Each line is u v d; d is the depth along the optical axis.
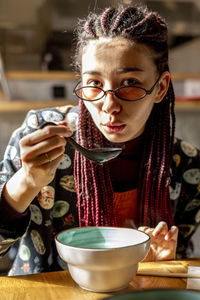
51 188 1.00
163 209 1.03
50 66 3.12
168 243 0.83
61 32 2.95
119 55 0.78
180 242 1.16
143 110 0.83
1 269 1.10
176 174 1.14
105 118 0.81
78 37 0.94
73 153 1.03
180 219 1.18
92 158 0.80
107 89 0.80
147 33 0.81
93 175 0.96
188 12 2.74
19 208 0.79
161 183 1.02
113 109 0.78
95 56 0.80
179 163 1.15
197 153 1.20
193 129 3.04
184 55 3.52
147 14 0.88
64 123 0.77
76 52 0.96
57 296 0.60
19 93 3.08
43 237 1.00
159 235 0.84
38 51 3.12
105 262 0.58
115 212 1.01
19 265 1.04
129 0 2.42
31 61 3.15
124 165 1.02
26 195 0.77
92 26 0.84
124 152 1.00
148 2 2.61
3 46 3.03
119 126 0.81
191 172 1.17
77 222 1.03
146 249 0.62
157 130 1.02
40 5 2.60
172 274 0.69
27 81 3.07
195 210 1.17
